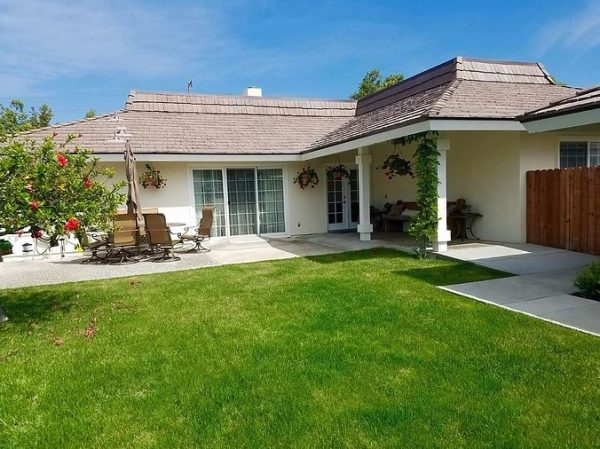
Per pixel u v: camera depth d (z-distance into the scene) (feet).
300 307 18.34
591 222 27.89
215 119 49.96
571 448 8.33
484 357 12.46
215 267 29.17
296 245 39.22
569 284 20.45
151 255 35.24
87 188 18.01
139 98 48.75
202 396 10.98
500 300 18.17
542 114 18.12
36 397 11.24
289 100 54.95
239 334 15.31
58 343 15.16
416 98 37.35
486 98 30.78
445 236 29.60
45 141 18.07
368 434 9.09
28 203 15.94
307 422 9.62
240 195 44.70
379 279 23.02
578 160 34.24
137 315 18.26
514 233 32.96
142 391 11.43
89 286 24.43
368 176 39.42
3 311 18.81
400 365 12.21
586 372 11.27
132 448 9.01
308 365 12.45
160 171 41.52
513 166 32.60
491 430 9.02
